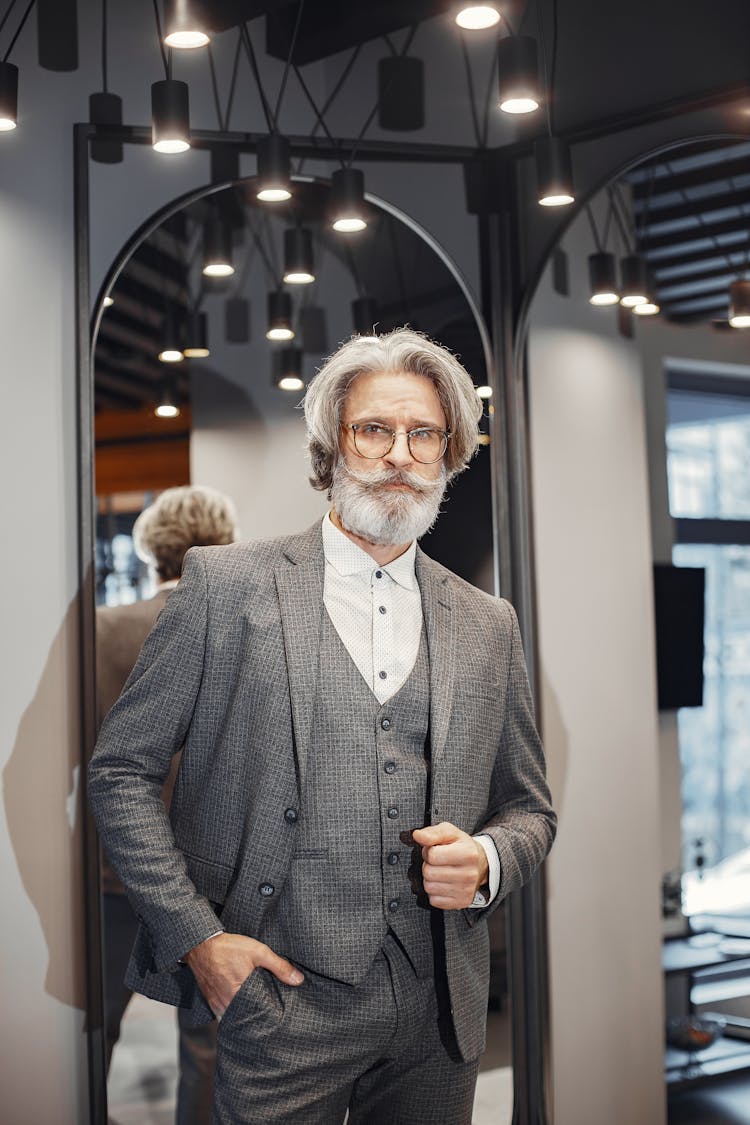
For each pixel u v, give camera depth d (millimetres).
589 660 2998
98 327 2465
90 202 2465
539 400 2881
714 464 4320
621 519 3088
